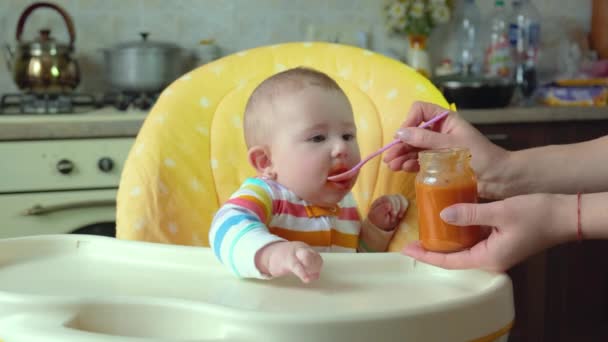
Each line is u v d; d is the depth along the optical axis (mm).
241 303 764
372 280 835
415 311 677
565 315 2443
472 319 708
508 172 1013
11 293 746
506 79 2402
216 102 1298
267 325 664
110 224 2053
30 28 2434
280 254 776
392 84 1282
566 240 821
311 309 740
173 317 725
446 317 690
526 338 2404
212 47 2576
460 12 2877
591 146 1028
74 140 1944
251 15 2668
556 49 2979
